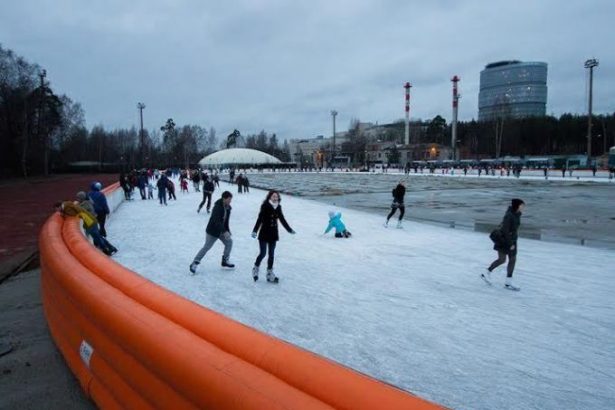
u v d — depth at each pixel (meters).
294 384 1.93
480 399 3.82
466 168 63.47
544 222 16.66
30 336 4.77
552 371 4.35
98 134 108.62
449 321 5.73
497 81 171.38
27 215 19.08
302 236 12.68
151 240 11.72
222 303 6.39
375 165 106.69
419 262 9.26
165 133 125.50
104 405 2.97
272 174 79.62
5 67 59.28
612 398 3.86
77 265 3.97
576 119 105.06
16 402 3.38
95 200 11.09
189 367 2.05
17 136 62.03
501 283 7.64
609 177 46.69
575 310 6.21
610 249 10.95
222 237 8.40
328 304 6.38
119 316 2.71
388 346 4.90
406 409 1.60
